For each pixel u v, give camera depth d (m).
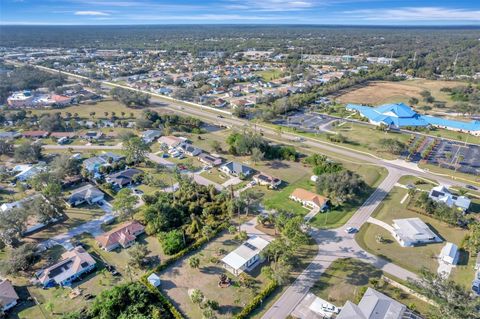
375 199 103.44
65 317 59.59
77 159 132.38
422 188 109.44
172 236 81.38
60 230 89.31
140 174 116.81
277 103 194.38
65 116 190.25
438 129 167.50
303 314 62.41
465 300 57.25
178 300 65.94
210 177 118.94
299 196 101.88
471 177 116.50
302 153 139.00
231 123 179.75
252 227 89.44
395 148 134.38
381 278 70.81
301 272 73.25
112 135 162.38
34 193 107.25
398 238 83.81
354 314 59.19
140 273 73.62
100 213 97.25
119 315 60.69
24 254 74.06
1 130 166.88
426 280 63.31
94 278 72.25
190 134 162.75
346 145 147.00
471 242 76.69
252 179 117.00
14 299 65.00
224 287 69.12
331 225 90.31
